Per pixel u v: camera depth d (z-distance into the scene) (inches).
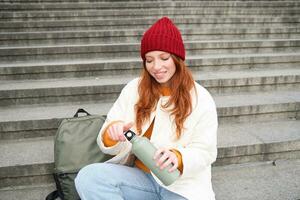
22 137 113.5
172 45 61.9
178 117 63.5
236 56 174.6
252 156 109.3
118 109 72.1
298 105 131.4
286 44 198.8
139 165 71.4
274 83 151.6
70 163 83.0
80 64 153.4
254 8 269.3
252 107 126.9
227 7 270.1
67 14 231.9
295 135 115.7
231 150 106.5
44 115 118.3
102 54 179.9
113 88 137.3
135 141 59.3
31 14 226.7
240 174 103.3
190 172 59.7
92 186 62.3
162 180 59.6
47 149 105.8
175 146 65.4
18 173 95.7
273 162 110.3
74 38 198.1
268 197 90.6
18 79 148.9
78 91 134.3
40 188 96.9
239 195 91.6
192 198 61.9
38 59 173.6
